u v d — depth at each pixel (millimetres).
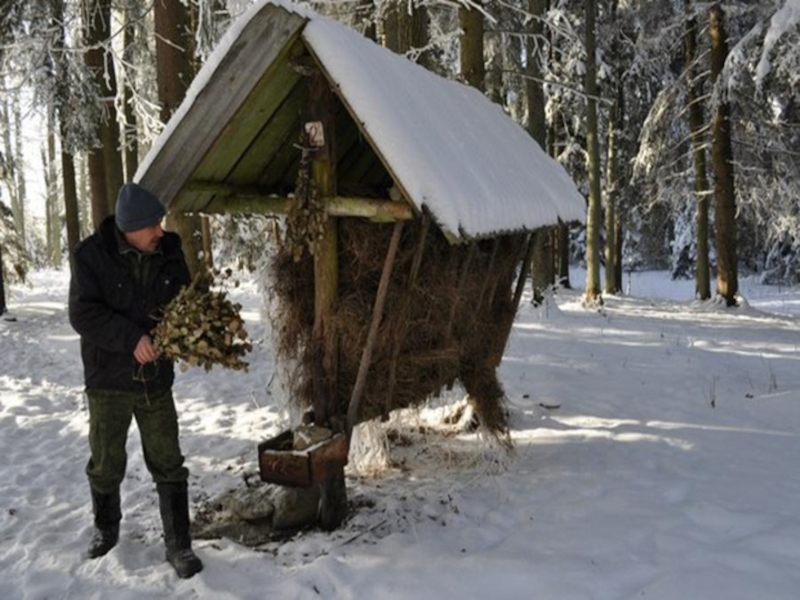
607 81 16922
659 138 15812
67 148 11438
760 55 12867
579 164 18188
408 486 4359
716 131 14492
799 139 15391
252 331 9586
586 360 8359
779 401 6094
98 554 3445
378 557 3381
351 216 3693
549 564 3248
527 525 3766
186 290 3229
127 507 4121
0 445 5309
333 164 3604
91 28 11125
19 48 10641
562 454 4938
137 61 12125
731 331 11164
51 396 6953
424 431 5453
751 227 20734
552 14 12953
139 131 10797
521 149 5164
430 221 3512
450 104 4520
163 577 3238
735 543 3455
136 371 3291
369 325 3730
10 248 15062
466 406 5508
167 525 3371
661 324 11875
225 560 3408
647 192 17250
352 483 4426
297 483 3406
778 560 3230
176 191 3674
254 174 4219
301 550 3498
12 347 9766
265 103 3654
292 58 3404
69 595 3115
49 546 3580
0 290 12914
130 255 3264
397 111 3385
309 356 3842
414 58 8258
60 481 4543
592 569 3199
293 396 3951
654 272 28469
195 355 3148
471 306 4539
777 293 22422
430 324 4117
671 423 5680
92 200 12203
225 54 3346
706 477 4418
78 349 9555
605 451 4984
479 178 3803
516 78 14711
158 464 3402
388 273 3518
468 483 4383
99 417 3350
